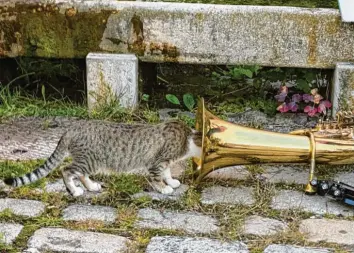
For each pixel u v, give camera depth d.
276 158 5.45
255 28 6.58
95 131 5.42
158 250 4.79
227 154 5.42
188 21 6.60
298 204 5.38
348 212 5.29
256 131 5.50
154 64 7.26
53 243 4.85
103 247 4.82
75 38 6.72
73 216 5.18
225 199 5.44
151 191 5.54
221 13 6.57
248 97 7.20
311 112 6.72
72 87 7.32
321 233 5.02
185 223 5.12
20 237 4.92
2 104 7.04
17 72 7.31
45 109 6.93
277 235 4.97
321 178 5.79
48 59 7.19
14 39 6.76
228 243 4.89
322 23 6.53
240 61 6.70
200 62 6.74
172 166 5.93
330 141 5.46
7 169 5.77
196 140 5.47
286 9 6.55
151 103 7.11
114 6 6.62
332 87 6.72
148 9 6.60
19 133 6.46
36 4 6.64
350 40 6.55
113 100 6.73
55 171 5.77
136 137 5.45
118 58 6.64
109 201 5.39
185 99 6.96
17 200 5.37
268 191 5.52
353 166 5.98
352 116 5.69
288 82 7.16
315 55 6.62
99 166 5.46
